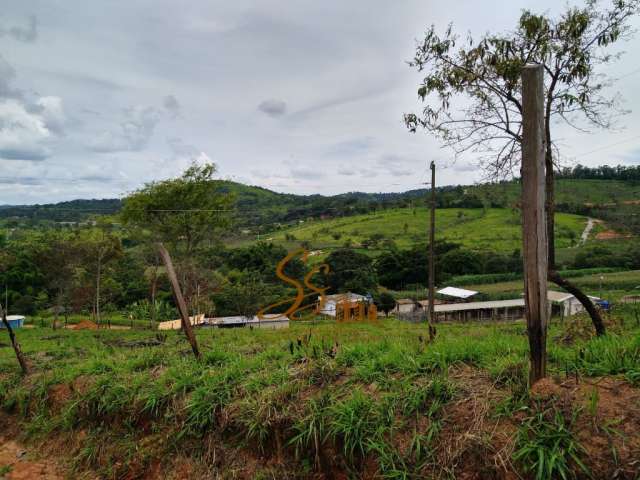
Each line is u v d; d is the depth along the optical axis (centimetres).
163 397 570
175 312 3481
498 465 345
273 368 589
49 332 2097
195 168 2084
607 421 338
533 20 698
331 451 424
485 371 462
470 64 767
